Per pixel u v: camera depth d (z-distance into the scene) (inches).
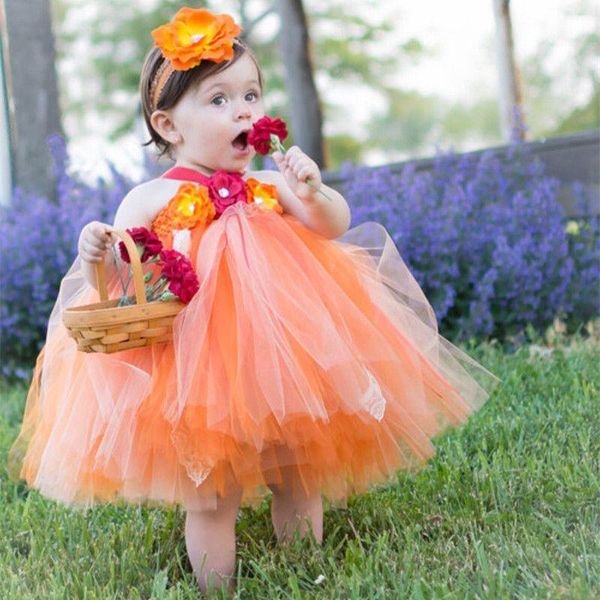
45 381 91.4
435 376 89.3
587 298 175.0
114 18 788.6
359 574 79.7
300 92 280.8
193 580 86.0
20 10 235.9
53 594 82.3
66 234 196.5
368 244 103.6
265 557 87.7
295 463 81.7
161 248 80.7
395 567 81.8
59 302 93.6
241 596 82.4
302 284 82.4
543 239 173.3
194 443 76.5
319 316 80.2
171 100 89.6
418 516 95.3
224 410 76.1
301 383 76.2
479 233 177.9
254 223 85.7
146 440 78.5
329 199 87.0
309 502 89.7
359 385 79.3
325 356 78.4
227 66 88.1
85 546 94.7
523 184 191.2
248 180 91.2
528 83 629.0
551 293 171.3
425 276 172.7
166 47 86.7
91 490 85.9
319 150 282.5
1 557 93.3
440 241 171.8
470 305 171.6
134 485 80.1
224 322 79.7
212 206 87.0
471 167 197.3
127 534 96.3
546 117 695.1
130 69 789.9
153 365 80.0
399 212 177.5
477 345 169.8
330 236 90.1
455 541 88.8
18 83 236.4
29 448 94.0
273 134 83.9
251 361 77.2
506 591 73.9
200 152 89.5
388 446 86.2
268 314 78.8
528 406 123.5
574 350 155.6
